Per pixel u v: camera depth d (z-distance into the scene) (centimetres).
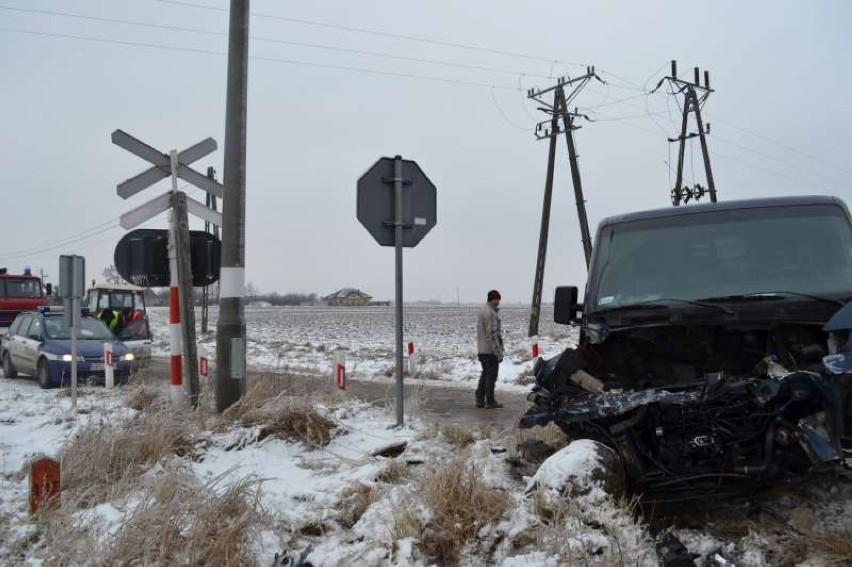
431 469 545
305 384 1067
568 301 625
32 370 1638
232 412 812
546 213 2945
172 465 613
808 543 434
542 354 1966
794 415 464
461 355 2128
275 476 634
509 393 1316
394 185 834
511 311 9525
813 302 512
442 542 457
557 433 679
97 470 639
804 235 562
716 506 504
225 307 880
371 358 2116
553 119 2917
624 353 579
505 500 491
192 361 944
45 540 491
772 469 456
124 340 1991
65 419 952
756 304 526
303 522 510
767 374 475
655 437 488
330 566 444
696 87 3353
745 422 472
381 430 797
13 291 2452
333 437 755
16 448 797
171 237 957
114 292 2512
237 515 486
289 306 14000
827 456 432
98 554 439
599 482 460
